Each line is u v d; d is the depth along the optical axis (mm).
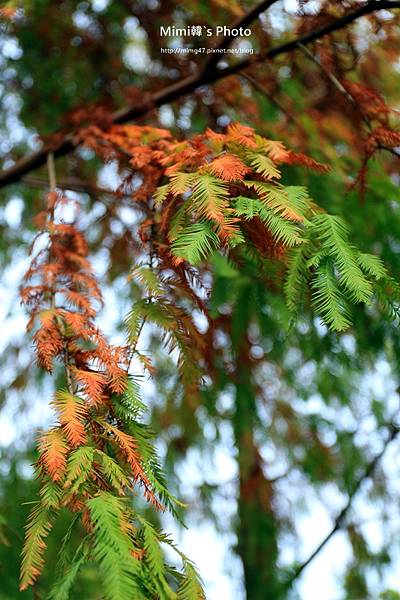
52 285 2123
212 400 3773
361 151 2756
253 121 3146
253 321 3596
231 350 3275
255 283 2846
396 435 4453
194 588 1461
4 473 3818
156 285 1919
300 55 2969
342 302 1658
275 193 1725
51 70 4090
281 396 4469
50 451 1494
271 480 4652
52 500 1490
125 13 3676
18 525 3613
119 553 1361
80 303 2064
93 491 1508
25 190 4242
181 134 3322
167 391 3986
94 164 4039
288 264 1785
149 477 1578
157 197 1762
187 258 1616
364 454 4551
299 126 2967
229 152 1892
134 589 1321
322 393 4219
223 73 3025
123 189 2613
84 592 2459
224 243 1695
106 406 1677
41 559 1483
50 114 4230
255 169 1823
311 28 2730
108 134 2760
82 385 1673
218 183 1733
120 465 1619
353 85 2643
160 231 1884
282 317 2848
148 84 3754
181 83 3094
